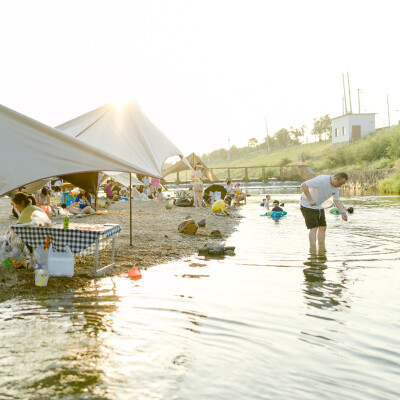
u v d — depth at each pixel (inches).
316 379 136.6
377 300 217.0
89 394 126.0
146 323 185.3
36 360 148.0
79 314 196.1
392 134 2036.2
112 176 795.4
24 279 251.9
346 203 894.4
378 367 145.0
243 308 205.3
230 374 139.6
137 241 382.6
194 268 289.4
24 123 265.1
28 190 490.0
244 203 976.9
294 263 304.2
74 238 260.5
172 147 394.0
